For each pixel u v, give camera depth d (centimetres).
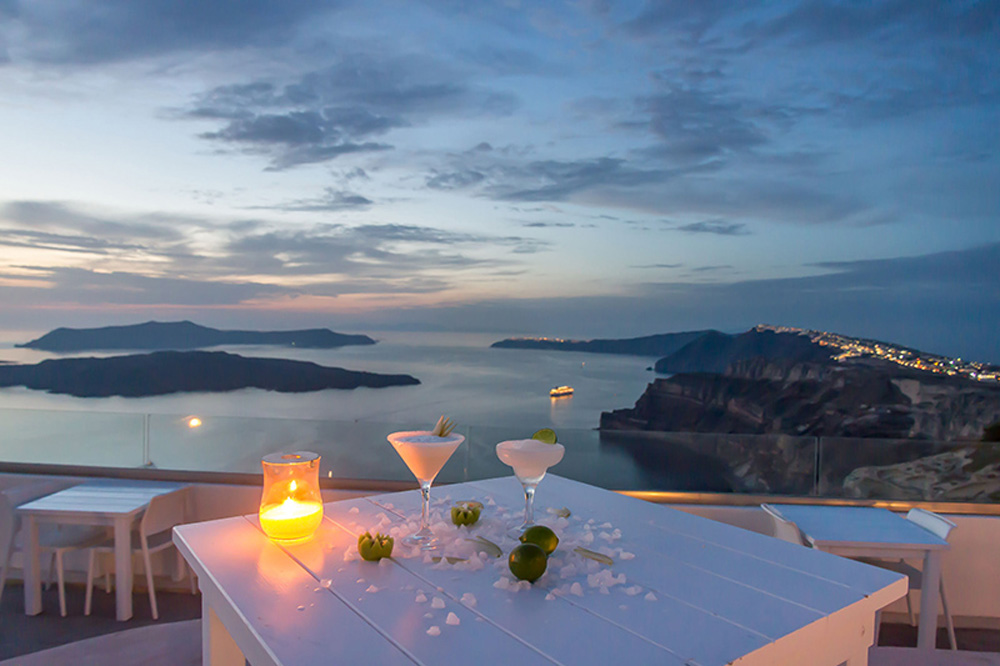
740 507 307
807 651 112
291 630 108
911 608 292
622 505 198
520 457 152
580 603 120
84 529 314
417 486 321
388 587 128
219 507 319
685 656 99
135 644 212
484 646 102
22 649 263
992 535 288
